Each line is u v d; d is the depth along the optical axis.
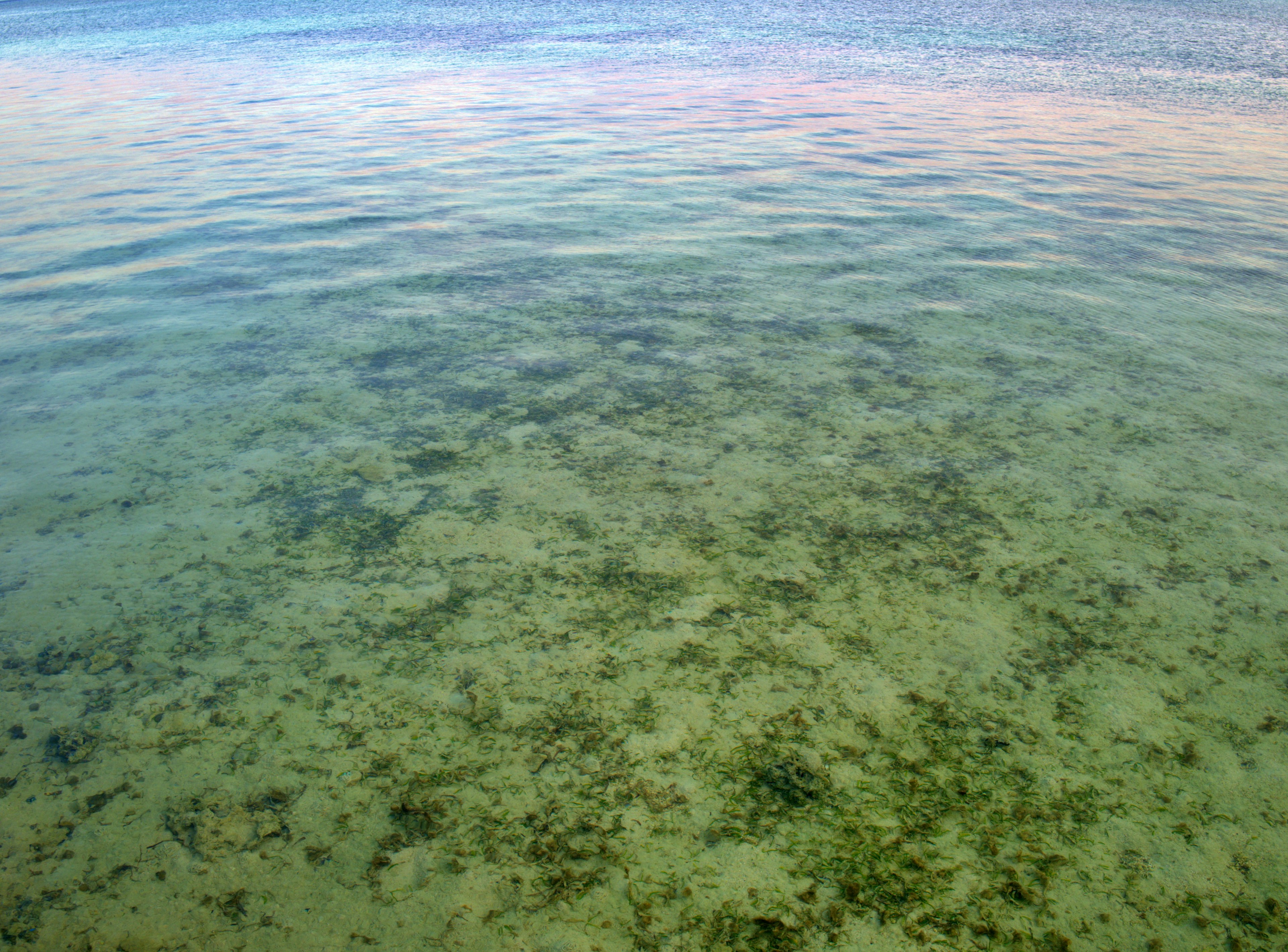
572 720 2.17
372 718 2.18
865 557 2.76
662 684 2.28
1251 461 3.26
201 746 2.10
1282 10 18.75
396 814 1.93
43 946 1.66
